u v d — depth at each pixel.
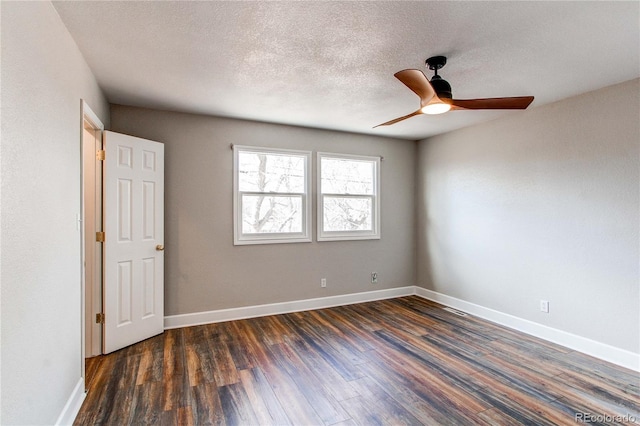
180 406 2.14
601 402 2.19
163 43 2.15
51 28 1.73
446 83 2.33
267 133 4.06
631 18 1.87
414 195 5.12
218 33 2.04
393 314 4.10
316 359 2.82
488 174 3.94
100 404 2.15
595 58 2.37
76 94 2.15
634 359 2.66
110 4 1.74
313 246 4.35
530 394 2.29
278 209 4.20
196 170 3.70
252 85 2.87
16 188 1.34
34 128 1.51
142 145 3.20
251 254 3.97
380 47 2.21
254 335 3.37
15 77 1.34
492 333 3.45
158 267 3.37
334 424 1.97
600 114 2.89
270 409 2.11
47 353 1.64
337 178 4.61
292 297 4.21
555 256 3.23
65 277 1.90
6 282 1.26
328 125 4.18
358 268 4.67
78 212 2.16
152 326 3.30
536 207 3.40
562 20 1.89
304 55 2.32
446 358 2.85
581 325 3.02
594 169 2.93
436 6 1.77
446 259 4.55
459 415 2.05
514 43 2.16
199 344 3.13
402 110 3.57
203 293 3.73
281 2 1.73
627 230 2.72
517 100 2.24
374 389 2.35
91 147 2.88
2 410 1.23
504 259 3.73
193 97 3.15
